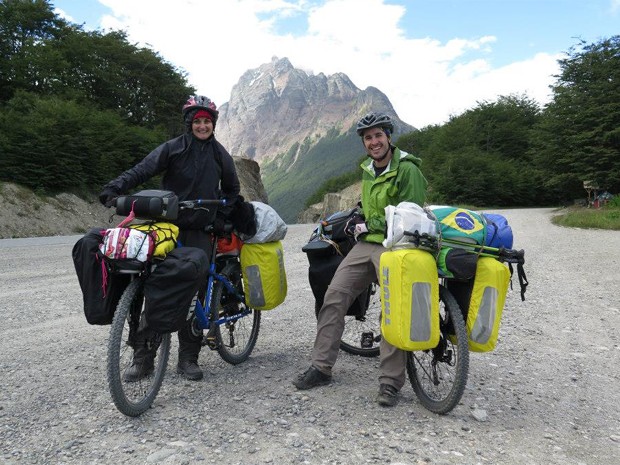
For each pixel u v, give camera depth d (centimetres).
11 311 639
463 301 334
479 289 321
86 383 387
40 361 443
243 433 301
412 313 315
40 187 2573
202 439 293
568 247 1389
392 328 321
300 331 552
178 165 394
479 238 324
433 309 317
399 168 357
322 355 377
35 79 3703
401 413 337
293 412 332
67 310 648
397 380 350
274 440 293
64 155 2711
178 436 297
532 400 368
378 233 367
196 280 324
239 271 445
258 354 470
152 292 316
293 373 412
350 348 466
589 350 496
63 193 2677
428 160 6056
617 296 746
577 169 3700
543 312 651
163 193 336
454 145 6047
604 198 3497
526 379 413
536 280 880
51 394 364
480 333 322
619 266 1030
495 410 347
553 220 2661
